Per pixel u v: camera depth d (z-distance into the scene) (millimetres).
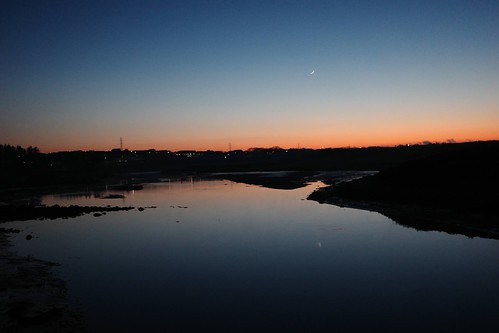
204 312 12992
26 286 15219
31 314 12422
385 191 40594
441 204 32469
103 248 22359
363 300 13844
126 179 96750
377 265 18078
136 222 31391
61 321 12125
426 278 16141
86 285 15742
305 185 65562
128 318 12523
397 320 12164
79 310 13133
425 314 12570
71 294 14688
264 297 14289
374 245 21922
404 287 15109
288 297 14258
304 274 16922
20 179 76938
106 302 13883
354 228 26781
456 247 21219
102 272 17578
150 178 100688
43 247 22688
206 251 21312
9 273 16859
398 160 123500
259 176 97062
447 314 12539
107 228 28797
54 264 18891
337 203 39469
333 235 24641
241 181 81375
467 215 28500
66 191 62312
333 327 11758
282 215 33156
